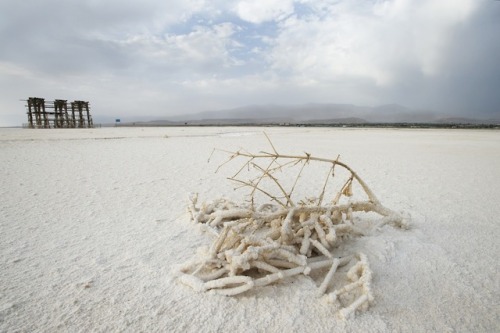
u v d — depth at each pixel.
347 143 20.30
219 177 7.78
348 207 3.50
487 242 3.56
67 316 2.14
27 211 4.67
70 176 7.72
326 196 5.98
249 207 4.16
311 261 2.87
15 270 2.79
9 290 2.46
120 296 2.39
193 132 34.97
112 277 2.69
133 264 2.94
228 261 2.51
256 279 2.46
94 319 2.12
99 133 31.38
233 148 15.76
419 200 5.65
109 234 3.72
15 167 9.05
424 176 8.32
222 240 2.71
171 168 9.14
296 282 2.55
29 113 54.09
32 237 3.61
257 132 36.12
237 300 2.34
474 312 2.29
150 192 6.02
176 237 3.62
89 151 13.83
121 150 14.42
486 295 2.49
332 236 2.99
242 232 3.24
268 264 2.55
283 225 2.93
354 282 2.46
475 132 42.50
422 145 19.33
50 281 2.61
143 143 18.70
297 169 9.49
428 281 2.67
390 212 3.84
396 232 3.75
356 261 2.85
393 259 2.98
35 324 2.05
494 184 7.28
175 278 2.64
